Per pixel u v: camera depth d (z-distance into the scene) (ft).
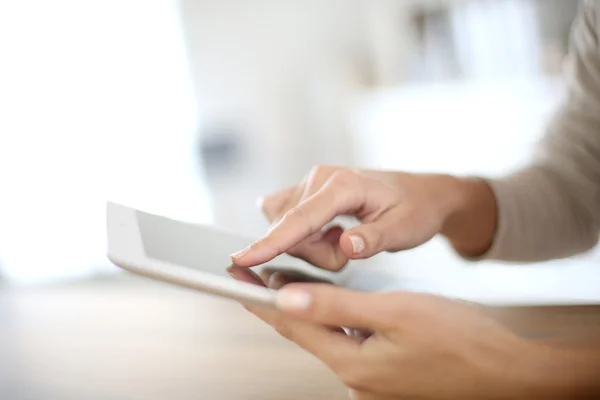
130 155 10.96
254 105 11.50
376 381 1.43
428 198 2.15
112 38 10.71
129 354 2.34
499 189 2.46
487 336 1.34
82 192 10.59
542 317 1.75
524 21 8.22
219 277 1.34
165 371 2.10
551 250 2.64
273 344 2.27
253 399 1.77
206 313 2.81
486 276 6.95
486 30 8.66
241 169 11.47
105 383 2.05
